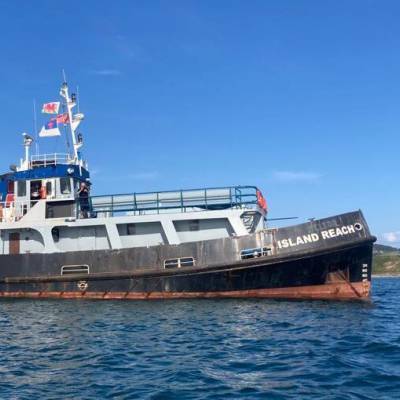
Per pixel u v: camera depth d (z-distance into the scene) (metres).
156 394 9.99
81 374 11.65
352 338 15.08
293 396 9.75
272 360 12.60
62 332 16.91
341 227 22.69
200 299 23.48
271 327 16.94
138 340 15.37
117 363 12.58
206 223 25.39
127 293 24.31
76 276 24.81
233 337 15.50
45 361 12.96
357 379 10.76
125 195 26.48
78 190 28.12
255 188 25.47
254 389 10.26
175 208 26.00
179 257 23.86
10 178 28.02
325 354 13.07
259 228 26.23
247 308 20.84
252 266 22.95
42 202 26.70
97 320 19.00
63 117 29.66
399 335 15.52
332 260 22.64
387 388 10.10
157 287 24.03
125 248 24.53
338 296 22.80
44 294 25.33
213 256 23.50
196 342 14.91
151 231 25.80
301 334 15.78
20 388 10.67
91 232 26.47
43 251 26.56
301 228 22.95
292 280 22.92
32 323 18.69
